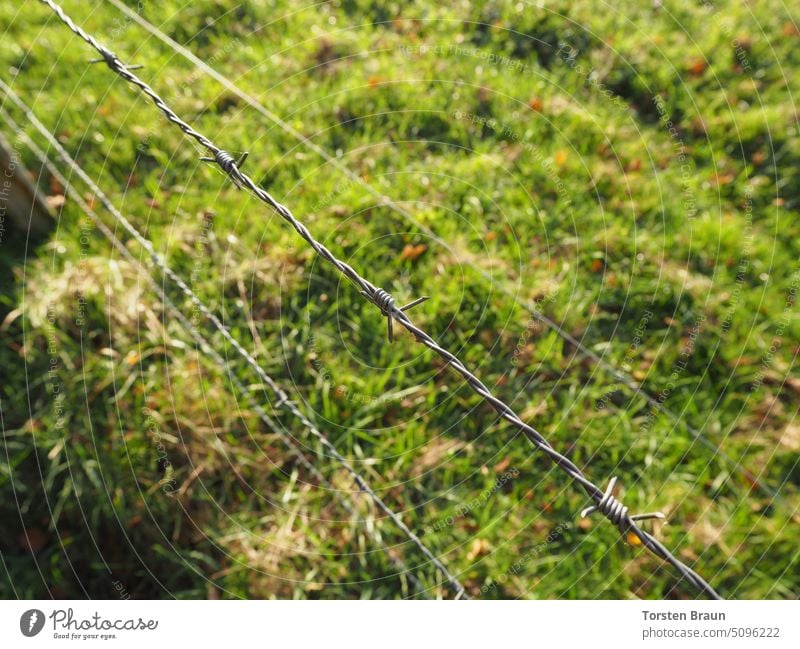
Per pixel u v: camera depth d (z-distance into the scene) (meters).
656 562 2.21
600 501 1.28
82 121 2.84
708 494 2.31
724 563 2.21
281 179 2.77
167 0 3.20
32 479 2.26
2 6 3.09
